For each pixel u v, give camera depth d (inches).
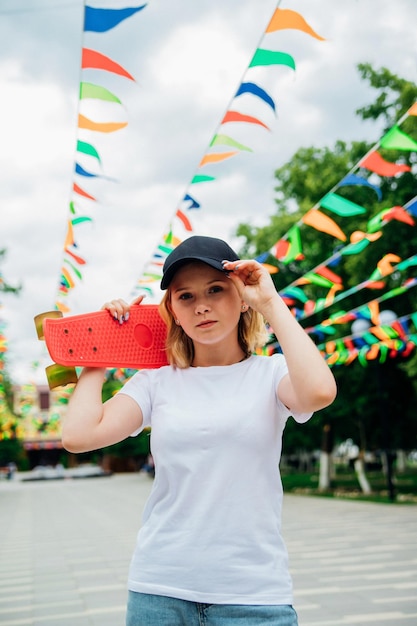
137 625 64.6
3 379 773.9
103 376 74.5
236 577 63.4
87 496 940.6
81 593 238.5
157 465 69.3
